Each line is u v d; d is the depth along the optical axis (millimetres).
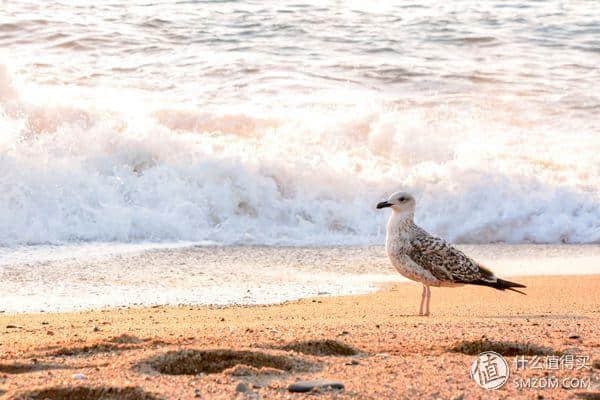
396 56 26594
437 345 7285
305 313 9914
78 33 26641
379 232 16531
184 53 25656
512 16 31953
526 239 16734
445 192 17312
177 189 16453
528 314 9836
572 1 34750
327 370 6273
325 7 31969
